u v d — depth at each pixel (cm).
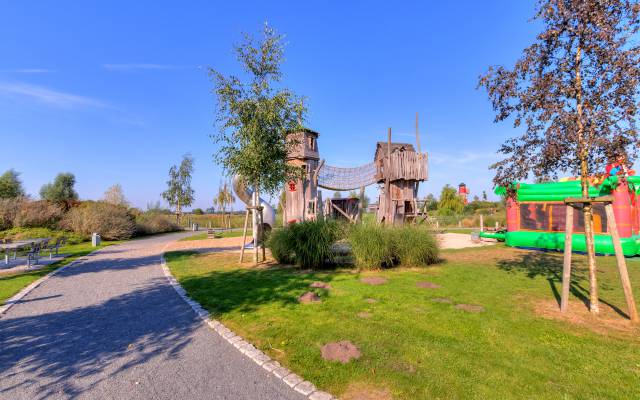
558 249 1220
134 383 322
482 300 575
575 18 480
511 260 1041
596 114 459
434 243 964
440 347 379
